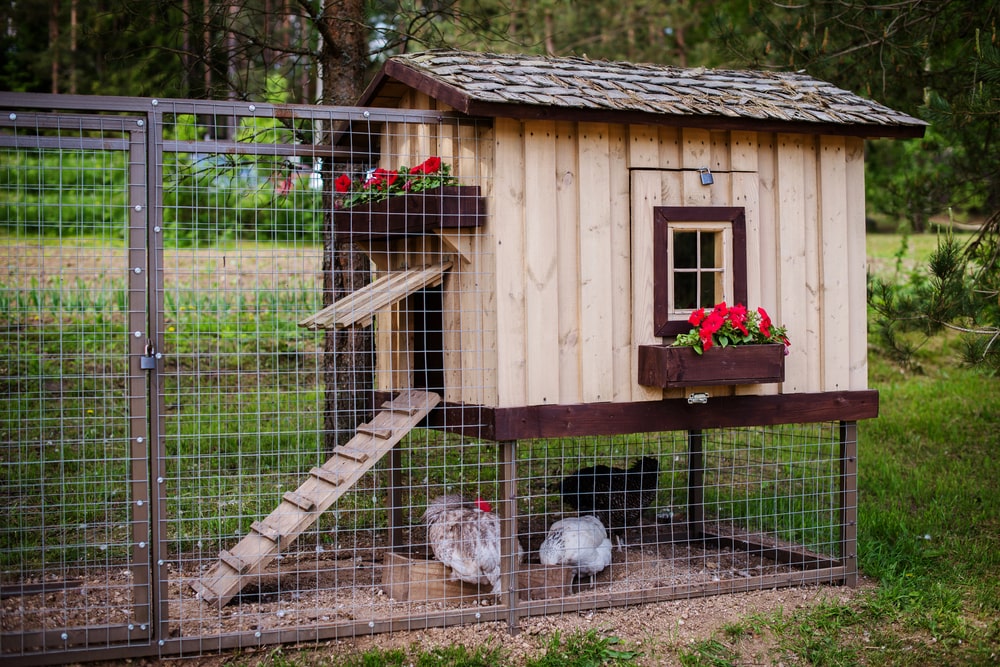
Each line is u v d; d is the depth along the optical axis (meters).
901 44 8.95
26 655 4.76
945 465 8.98
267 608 5.60
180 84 8.07
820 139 6.20
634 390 5.65
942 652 5.37
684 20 18.58
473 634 5.34
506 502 5.39
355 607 5.57
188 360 10.52
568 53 16.23
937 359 13.20
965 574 6.42
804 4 9.62
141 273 4.84
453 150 5.84
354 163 7.14
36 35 18.70
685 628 5.54
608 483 6.73
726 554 6.91
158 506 4.91
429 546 6.58
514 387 5.33
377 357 6.75
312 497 5.50
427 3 8.88
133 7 7.69
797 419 6.09
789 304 6.09
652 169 5.71
